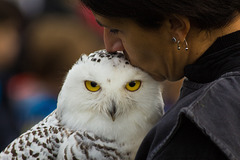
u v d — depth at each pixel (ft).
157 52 9.69
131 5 8.52
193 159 7.85
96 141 13.73
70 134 14.02
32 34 21.48
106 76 14.06
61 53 19.97
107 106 13.88
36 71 20.66
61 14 25.80
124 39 9.83
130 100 13.99
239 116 7.91
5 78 22.57
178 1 8.29
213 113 7.89
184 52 9.46
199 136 7.98
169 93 20.39
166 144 8.21
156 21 8.86
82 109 14.11
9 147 15.19
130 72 13.97
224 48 8.96
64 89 14.60
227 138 7.62
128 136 13.96
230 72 8.48
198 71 9.20
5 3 23.58
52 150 14.25
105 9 8.79
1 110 21.58
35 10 31.07
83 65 14.47
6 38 23.52
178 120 8.00
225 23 8.73
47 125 14.84
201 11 8.41
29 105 20.99
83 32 21.16
